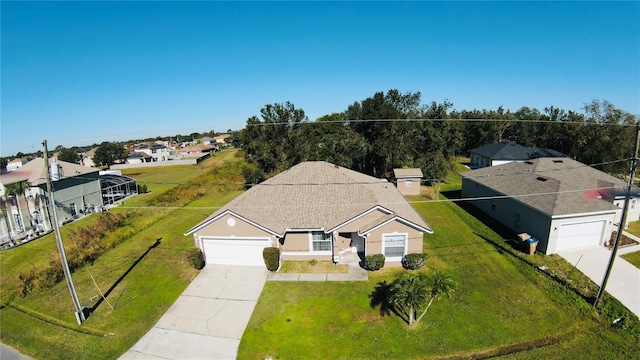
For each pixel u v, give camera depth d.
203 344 14.30
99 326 15.78
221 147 135.38
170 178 57.44
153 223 30.64
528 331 14.27
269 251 19.84
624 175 40.91
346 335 14.47
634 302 15.84
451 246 22.81
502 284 17.84
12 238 27.95
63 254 15.41
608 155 40.50
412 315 14.73
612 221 21.45
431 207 32.06
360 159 46.62
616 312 15.11
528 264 19.81
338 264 20.73
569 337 13.81
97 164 88.25
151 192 46.91
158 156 95.25
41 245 26.56
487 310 15.73
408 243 19.91
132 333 15.16
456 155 69.12
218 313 16.36
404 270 19.67
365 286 18.12
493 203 28.17
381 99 45.44
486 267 19.70
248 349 13.93
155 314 16.45
